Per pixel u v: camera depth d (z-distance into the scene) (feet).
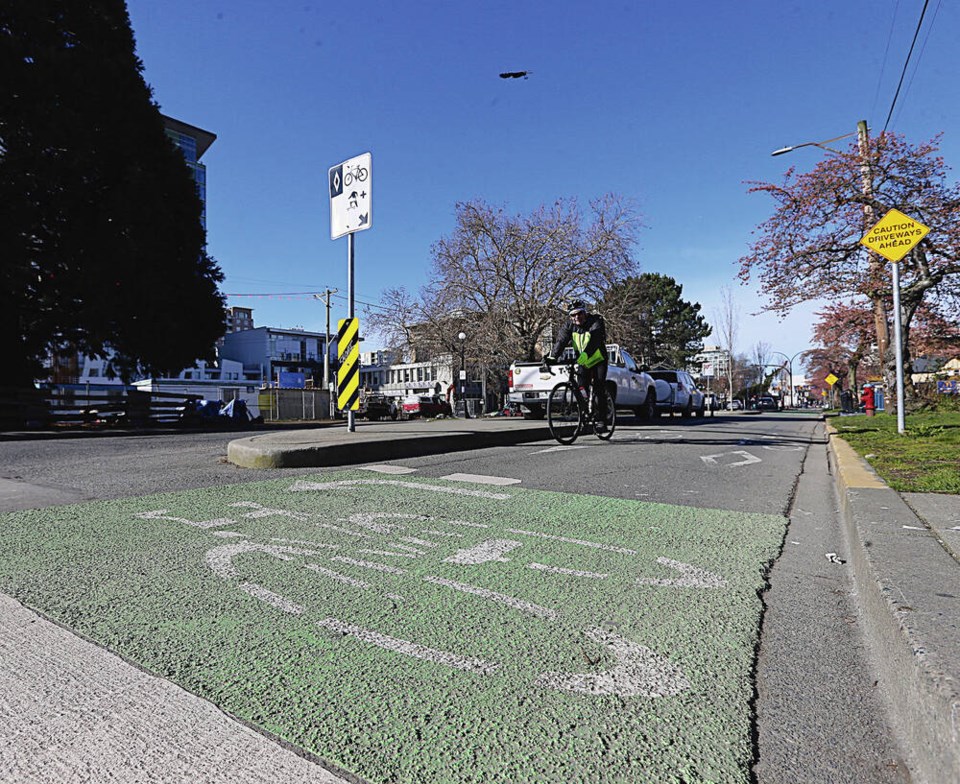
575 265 111.55
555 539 11.87
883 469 17.90
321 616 7.99
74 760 5.05
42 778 4.83
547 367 28.48
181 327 62.54
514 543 11.55
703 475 20.83
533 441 33.19
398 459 24.50
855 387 150.00
